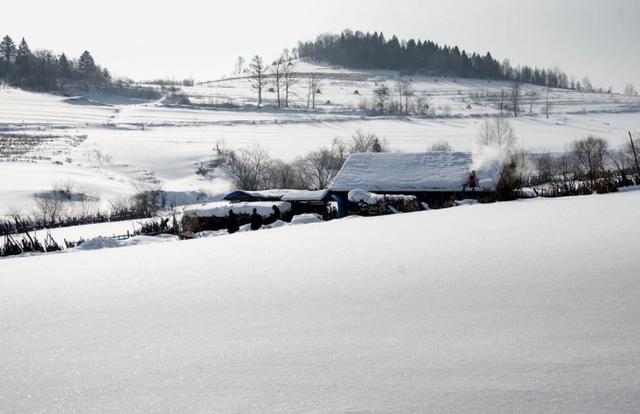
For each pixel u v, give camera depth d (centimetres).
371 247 676
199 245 843
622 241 571
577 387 275
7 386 311
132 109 10206
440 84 17325
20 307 478
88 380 312
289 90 14525
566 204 1015
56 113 9256
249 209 1966
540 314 378
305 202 2233
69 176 4600
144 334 385
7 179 4331
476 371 298
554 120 8975
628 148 4762
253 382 298
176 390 294
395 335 357
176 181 4984
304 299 449
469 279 476
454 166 2381
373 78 17925
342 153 5178
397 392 280
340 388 287
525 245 602
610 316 364
